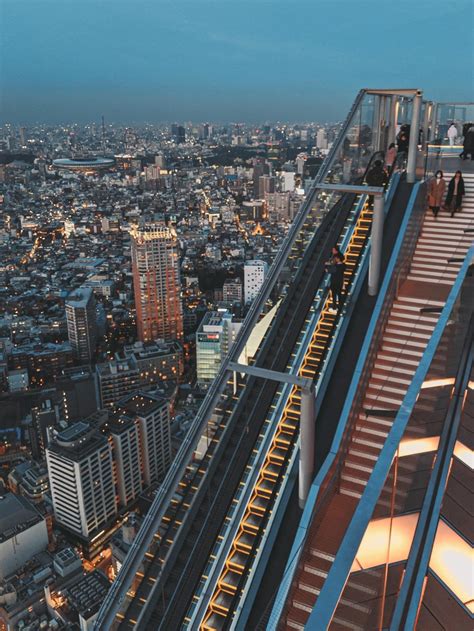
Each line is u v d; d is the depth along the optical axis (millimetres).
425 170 22688
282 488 13398
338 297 17031
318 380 15500
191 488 13383
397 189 21219
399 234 18500
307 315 17344
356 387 14031
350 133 21047
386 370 16188
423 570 5879
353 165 21922
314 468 12859
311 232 19453
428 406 7004
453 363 8930
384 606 5051
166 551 12617
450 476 7016
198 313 151500
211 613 12055
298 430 14523
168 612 11945
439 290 18328
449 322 8477
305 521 11312
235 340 15336
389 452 5336
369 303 17312
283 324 17297
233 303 150000
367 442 13891
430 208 21266
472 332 10203
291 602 9258
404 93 21078
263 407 14961
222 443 14305
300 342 16625
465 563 6102
